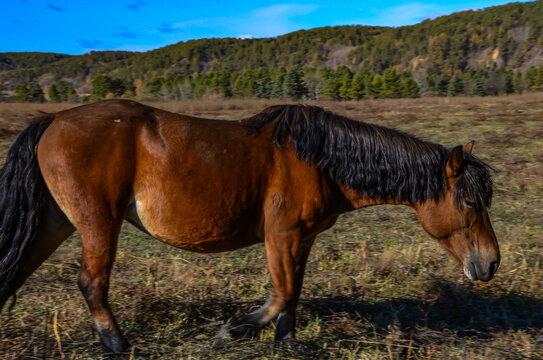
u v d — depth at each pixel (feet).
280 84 206.59
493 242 10.80
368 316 12.69
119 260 15.67
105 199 9.48
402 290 14.35
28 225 9.53
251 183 9.96
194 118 10.32
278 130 10.24
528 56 608.60
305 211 10.23
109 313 9.72
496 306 13.33
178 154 9.63
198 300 12.85
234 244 10.55
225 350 9.95
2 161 28.37
